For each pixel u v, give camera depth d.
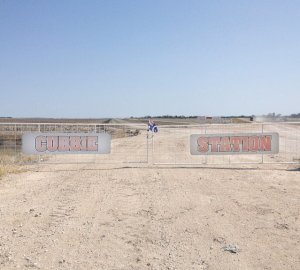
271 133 19.11
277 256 6.79
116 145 32.22
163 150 27.66
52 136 18.53
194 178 15.41
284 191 12.60
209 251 7.02
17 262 6.43
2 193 12.35
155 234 8.00
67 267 6.24
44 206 10.47
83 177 15.75
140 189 13.02
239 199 11.36
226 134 18.97
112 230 8.28
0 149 26.30
